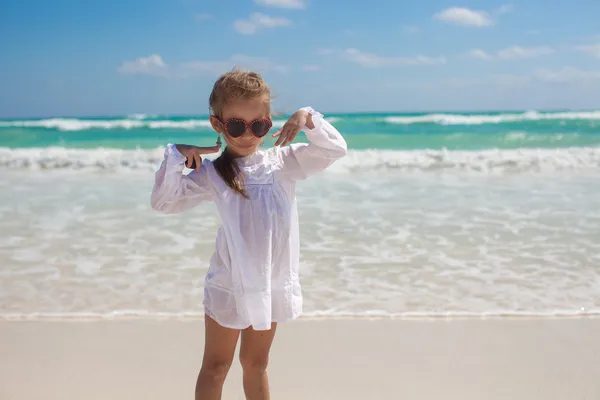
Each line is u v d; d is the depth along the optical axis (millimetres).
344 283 4906
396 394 3191
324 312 4293
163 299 4527
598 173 11547
